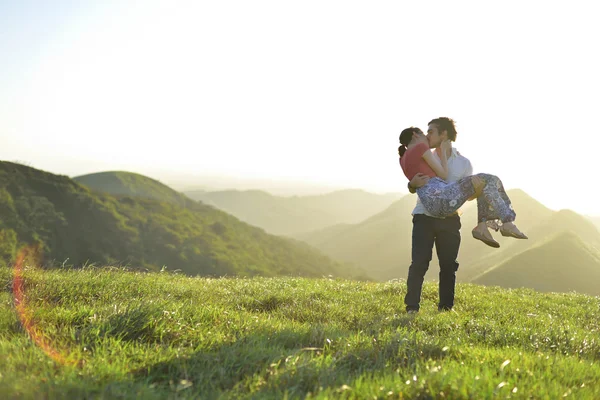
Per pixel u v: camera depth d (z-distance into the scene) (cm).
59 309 586
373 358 455
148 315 526
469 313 830
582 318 909
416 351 479
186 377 375
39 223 14788
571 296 1276
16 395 314
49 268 997
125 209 18450
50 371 367
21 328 505
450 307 880
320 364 409
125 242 16412
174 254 17062
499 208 720
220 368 397
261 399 338
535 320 787
